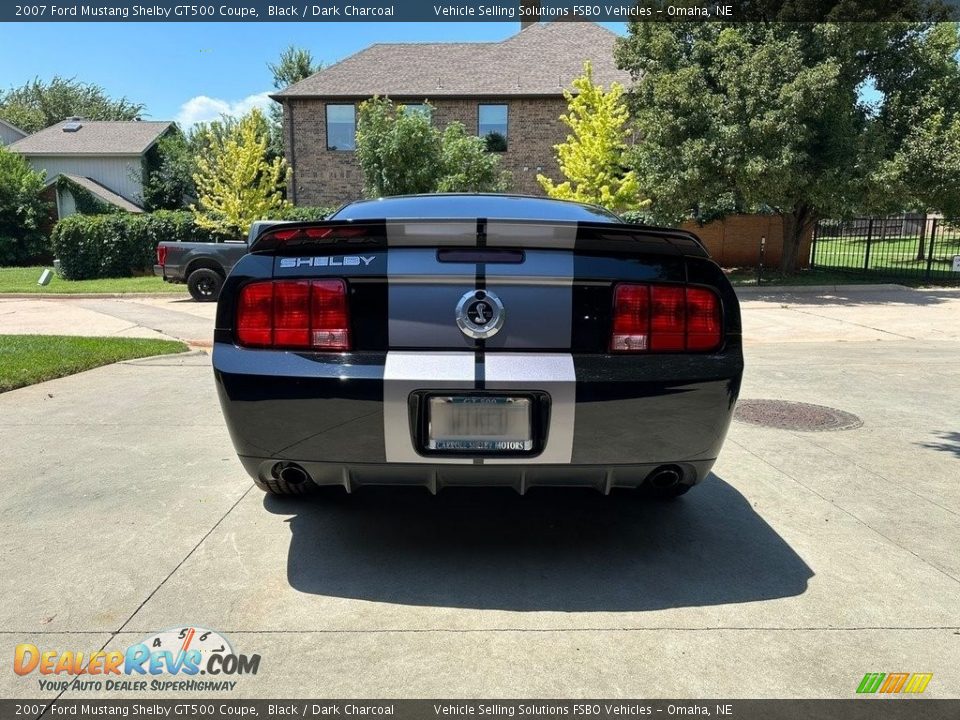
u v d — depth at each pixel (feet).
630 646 7.66
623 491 11.64
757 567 9.57
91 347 26.48
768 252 65.98
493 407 8.38
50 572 9.16
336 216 12.05
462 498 12.06
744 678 7.13
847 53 45.06
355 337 8.52
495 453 8.41
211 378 21.65
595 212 12.37
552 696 6.84
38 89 200.03
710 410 8.79
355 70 79.41
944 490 12.48
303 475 9.27
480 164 62.08
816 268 64.69
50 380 21.25
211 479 12.68
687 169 48.08
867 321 36.45
